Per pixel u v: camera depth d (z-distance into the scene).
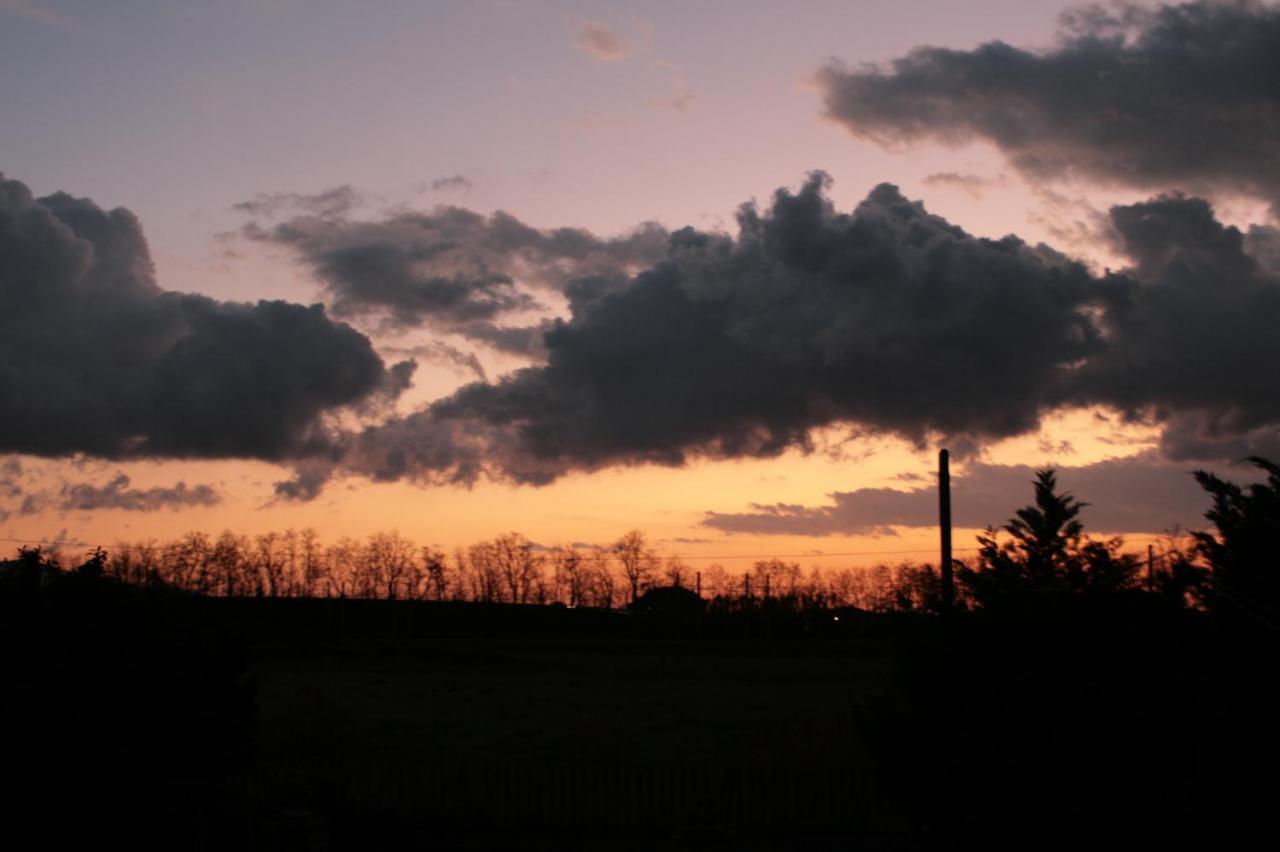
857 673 71.81
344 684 60.84
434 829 25.44
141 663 17.64
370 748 36.59
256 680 19.77
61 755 16.38
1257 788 12.79
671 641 93.25
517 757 35.22
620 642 93.31
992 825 15.33
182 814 18.80
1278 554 14.66
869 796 24.89
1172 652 15.03
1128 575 16.12
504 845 24.11
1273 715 14.02
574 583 133.75
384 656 77.38
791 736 34.72
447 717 46.19
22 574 18.48
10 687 16.67
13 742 16.19
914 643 17.17
